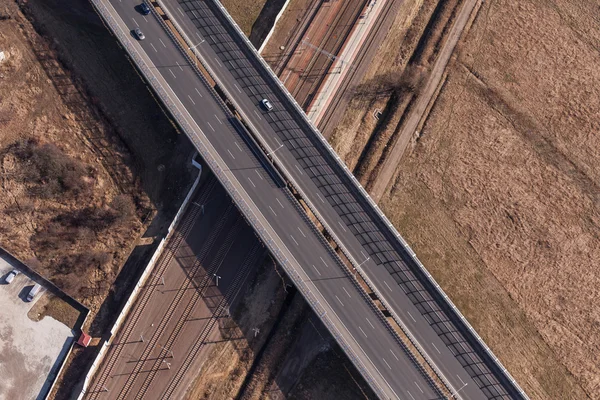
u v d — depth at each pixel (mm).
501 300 80375
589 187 86625
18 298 71938
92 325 74125
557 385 77188
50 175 77750
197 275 77875
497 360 72188
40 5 85875
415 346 72438
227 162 76250
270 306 78312
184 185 81688
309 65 88438
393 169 85312
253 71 81188
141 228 79188
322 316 71250
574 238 83812
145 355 73875
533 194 85500
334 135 86000
